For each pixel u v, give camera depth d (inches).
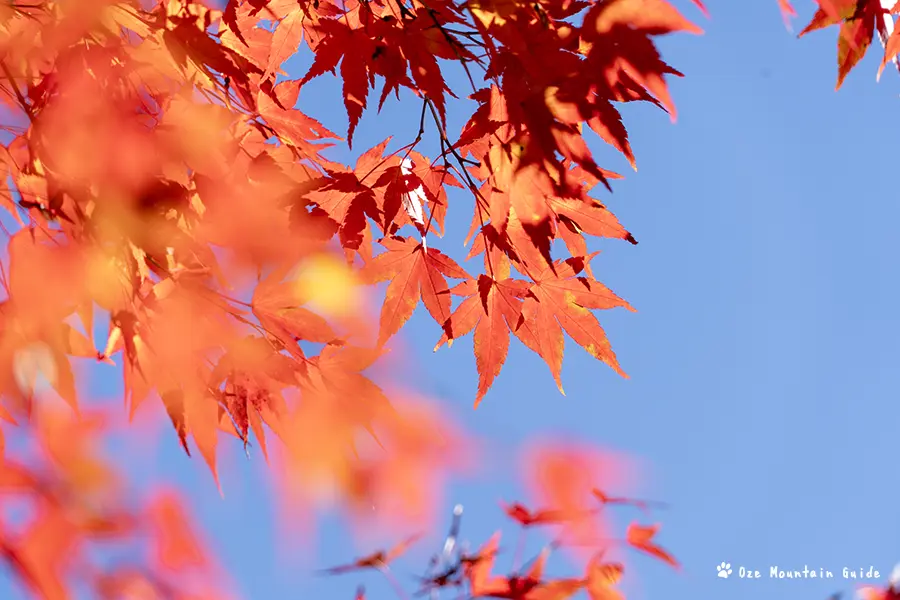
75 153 47.3
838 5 45.5
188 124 48.0
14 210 47.8
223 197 48.1
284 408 48.5
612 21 45.6
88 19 47.2
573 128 46.6
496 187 47.1
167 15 47.6
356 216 48.6
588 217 47.9
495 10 45.8
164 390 47.6
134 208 47.5
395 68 47.8
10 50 47.3
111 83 47.7
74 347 46.9
